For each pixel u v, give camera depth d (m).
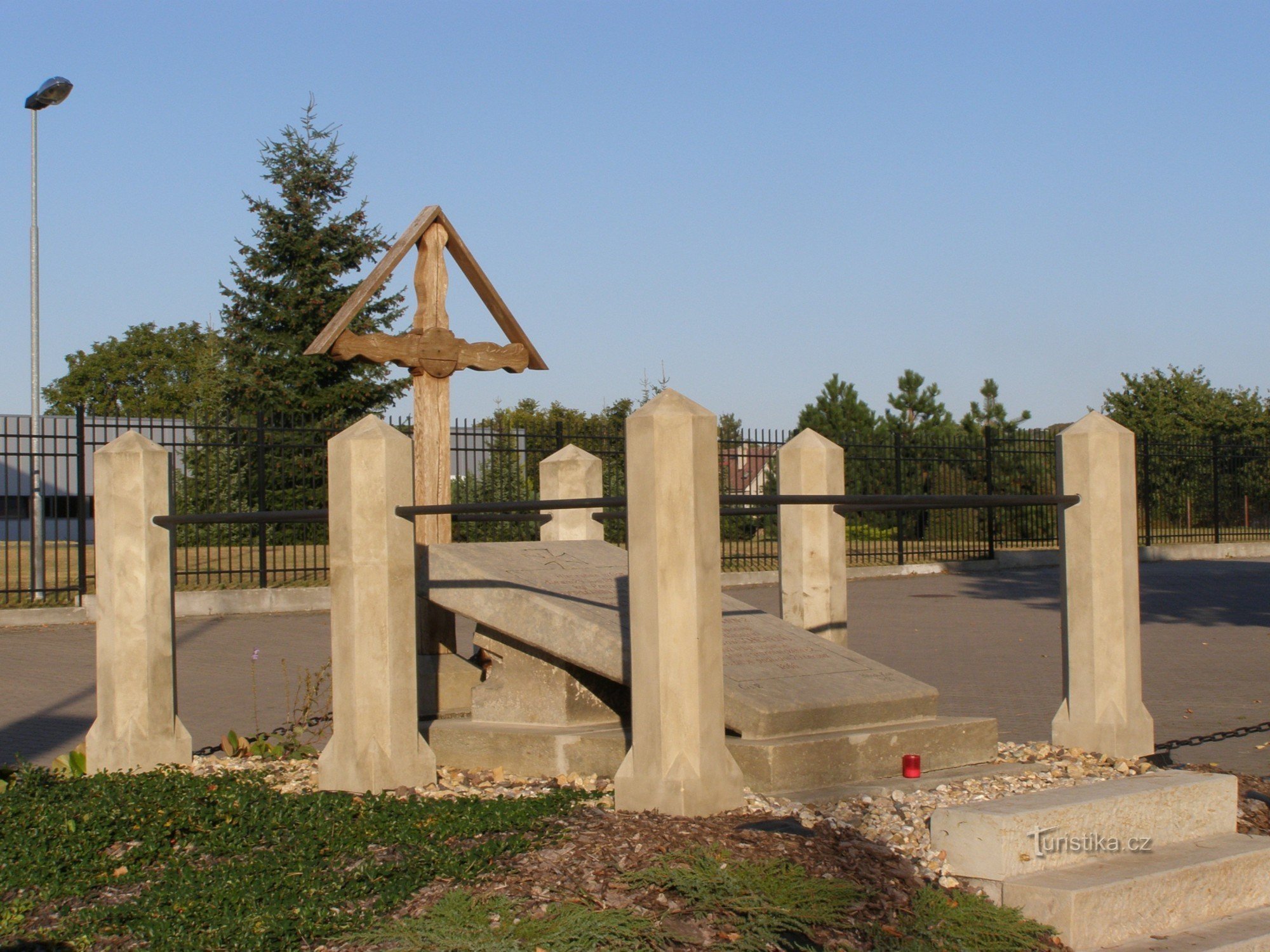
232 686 11.49
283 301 33.16
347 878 4.42
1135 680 6.46
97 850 5.03
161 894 4.40
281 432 18.55
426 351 7.34
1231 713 9.66
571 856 4.46
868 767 5.86
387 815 5.12
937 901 4.23
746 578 22.28
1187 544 30.36
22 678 12.05
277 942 3.93
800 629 7.04
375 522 5.79
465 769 6.47
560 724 6.48
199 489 18.42
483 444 20.25
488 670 7.54
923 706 6.45
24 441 35.59
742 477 23.36
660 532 4.97
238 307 33.53
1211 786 5.16
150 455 6.78
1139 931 4.44
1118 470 6.42
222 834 5.08
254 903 4.23
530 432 21.33
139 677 6.71
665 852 4.45
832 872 4.41
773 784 5.47
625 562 7.58
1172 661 13.09
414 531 5.94
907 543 28.92
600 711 6.69
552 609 6.25
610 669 6.02
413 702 5.88
